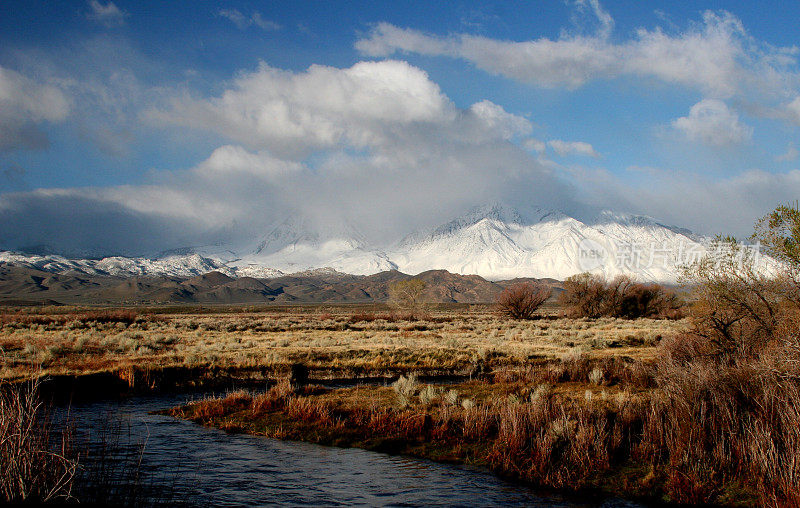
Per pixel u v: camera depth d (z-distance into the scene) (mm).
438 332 52094
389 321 75250
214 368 26953
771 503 10148
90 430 15281
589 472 12438
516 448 13641
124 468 11719
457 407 18266
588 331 50031
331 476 12414
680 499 11000
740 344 18969
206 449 14219
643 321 64938
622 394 18938
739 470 11547
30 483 8188
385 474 12648
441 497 11242
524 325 60750
